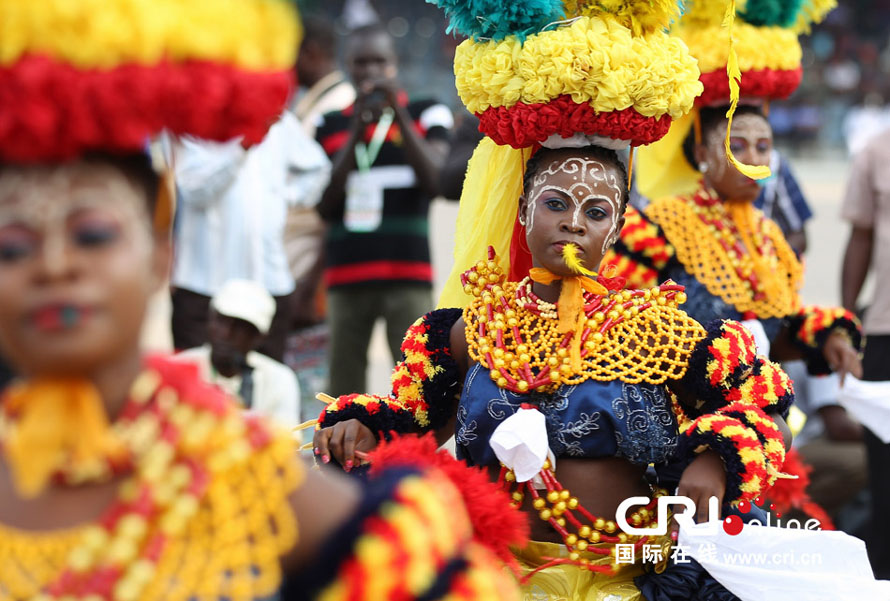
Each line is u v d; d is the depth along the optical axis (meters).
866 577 4.70
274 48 2.59
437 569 2.55
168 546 2.48
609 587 4.63
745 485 4.35
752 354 4.69
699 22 6.47
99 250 2.43
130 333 2.49
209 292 8.57
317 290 10.44
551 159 4.69
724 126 6.43
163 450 2.51
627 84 4.52
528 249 5.00
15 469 2.54
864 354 8.46
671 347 4.63
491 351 4.67
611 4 4.62
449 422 5.05
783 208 9.12
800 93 51.66
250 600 2.52
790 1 6.46
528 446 4.39
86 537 2.46
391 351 9.67
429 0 4.82
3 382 6.05
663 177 6.83
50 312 2.38
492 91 4.67
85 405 2.47
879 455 7.84
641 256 6.32
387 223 9.52
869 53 56.78
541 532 4.65
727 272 6.29
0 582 2.45
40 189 2.40
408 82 50.50
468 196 5.21
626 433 4.51
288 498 2.59
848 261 8.78
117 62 2.37
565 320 4.60
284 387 7.68
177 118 2.48
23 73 2.30
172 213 2.69
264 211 8.73
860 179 8.62
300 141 9.14
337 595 2.52
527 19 4.61
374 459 4.11
